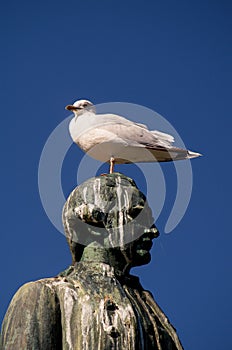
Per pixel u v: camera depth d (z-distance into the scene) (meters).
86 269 11.05
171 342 10.77
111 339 10.05
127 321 10.20
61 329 10.34
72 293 10.48
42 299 10.41
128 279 11.27
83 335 10.09
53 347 10.20
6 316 10.43
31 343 10.09
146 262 11.53
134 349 10.06
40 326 10.22
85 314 10.21
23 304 10.37
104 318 10.16
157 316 11.02
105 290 10.62
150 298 11.26
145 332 10.43
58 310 10.41
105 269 11.02
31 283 10.67
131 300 10.80
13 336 10.15
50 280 10.77
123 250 11.30
